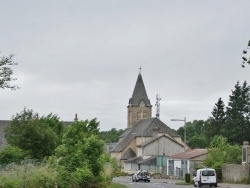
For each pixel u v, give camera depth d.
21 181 26.94
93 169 37.53
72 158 35.72
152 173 107.00
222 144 70.56
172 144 121.50
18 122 47.03
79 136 38.84
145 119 145.88
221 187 53.50
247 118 116.00
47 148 45.56
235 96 117.12
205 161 69.56
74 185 32.88
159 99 139.38
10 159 40.75
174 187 54.84
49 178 28.94
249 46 14.36
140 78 164.75
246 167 60.28
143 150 121.25
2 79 40.91
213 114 133.62
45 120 51.34
